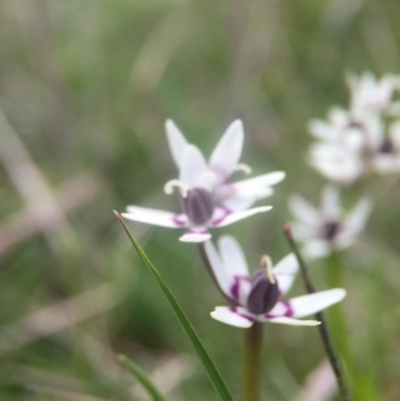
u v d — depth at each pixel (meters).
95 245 0.29
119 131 0.36
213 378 0.17
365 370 0.23
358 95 0.24
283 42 0.41
